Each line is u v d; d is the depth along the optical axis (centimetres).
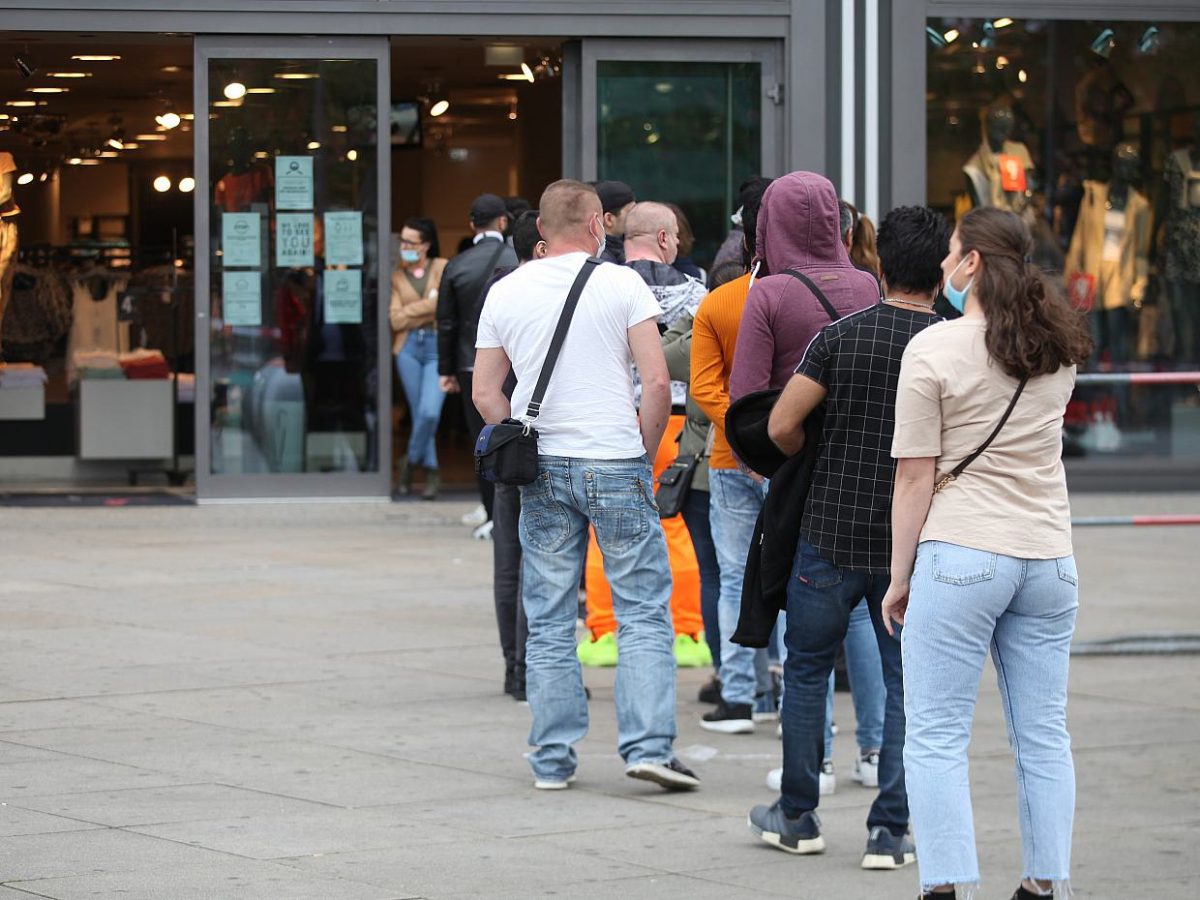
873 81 3525
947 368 1095
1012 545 1092
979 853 1358
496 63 3850
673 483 1805
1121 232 3722
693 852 1342
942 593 1098
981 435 1095
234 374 3469
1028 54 3628
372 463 3528
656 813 1458
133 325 3953
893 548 1131
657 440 1499
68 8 3369
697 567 2122
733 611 1730
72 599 2489
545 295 1491
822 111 3512
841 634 1303
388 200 3466
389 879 1248
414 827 1396
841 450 1278
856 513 1275
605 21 3459
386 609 2436
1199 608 2520
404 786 1529
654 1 3472
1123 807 1489
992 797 1527
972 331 1103
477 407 1523
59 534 3136
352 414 3509
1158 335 3759
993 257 1098
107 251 4066
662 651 1523
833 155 3531
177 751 1642
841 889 1248
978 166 3628
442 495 3688
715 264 1778
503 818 1432
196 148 3419
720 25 3478
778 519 1309
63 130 4872
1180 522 2239
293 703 1859
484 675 2016
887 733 1316
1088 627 2359
